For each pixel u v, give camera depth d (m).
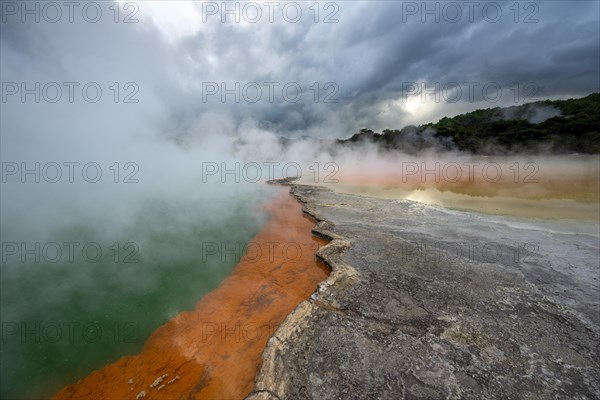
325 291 5.55
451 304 5.21
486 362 3.95
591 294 5.48
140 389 3.99
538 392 3.52
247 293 6.18
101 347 4.83
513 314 4.94
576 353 4.12
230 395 3.81
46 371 4.38
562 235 8.34
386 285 5.82
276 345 4.22
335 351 4.14
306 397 3.48
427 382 3.64
